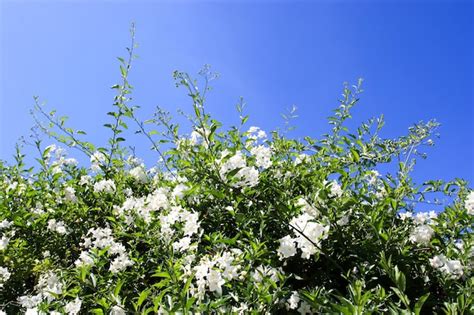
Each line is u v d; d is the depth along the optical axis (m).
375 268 0.39
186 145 0.49
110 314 0.38
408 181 0.45
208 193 0.44
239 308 0.35
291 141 0.54
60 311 0.43
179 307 0.32
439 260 0.38
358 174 0.50
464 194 0.47
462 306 0.29
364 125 0.54
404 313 0.29
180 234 0.47
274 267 0.40
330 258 0.38
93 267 0.49
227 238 0.43
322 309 0.34
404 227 0.43
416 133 0.51
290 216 0.41
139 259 0.47
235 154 0.48
